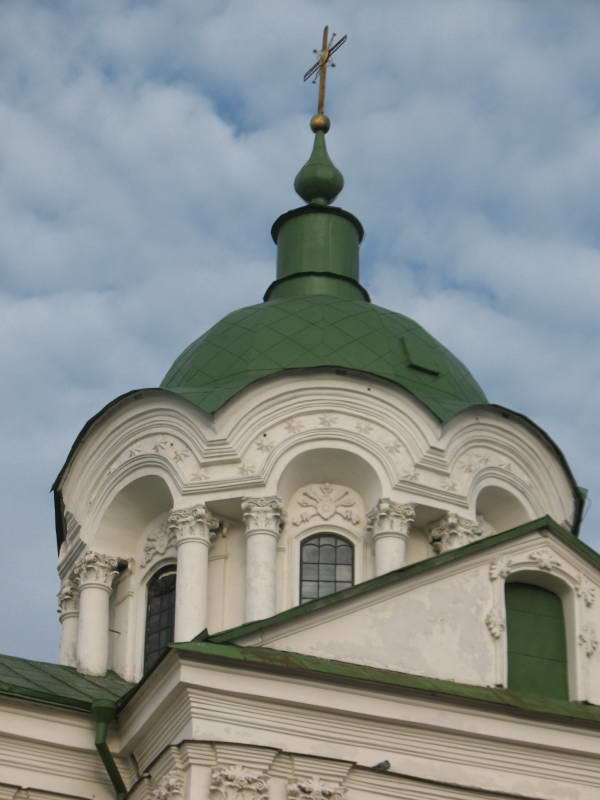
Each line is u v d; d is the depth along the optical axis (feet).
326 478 142.82
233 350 149.48
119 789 113.80
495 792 109.40
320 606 112.88
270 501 138.10
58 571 150.61
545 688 118.21
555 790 111.04
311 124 174.91
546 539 121.19
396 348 150.61
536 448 148.36
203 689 106.42
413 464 141.18
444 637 115.44
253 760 105.40
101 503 146.00
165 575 143.95
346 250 165.27
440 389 149.59
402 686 108.99
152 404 144.36
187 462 140.87
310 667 109.09
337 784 106.42
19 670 130.72
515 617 119.85
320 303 154.30
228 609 137.49
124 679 140.87
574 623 119.85
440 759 109.70
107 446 146.82
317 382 142.20
